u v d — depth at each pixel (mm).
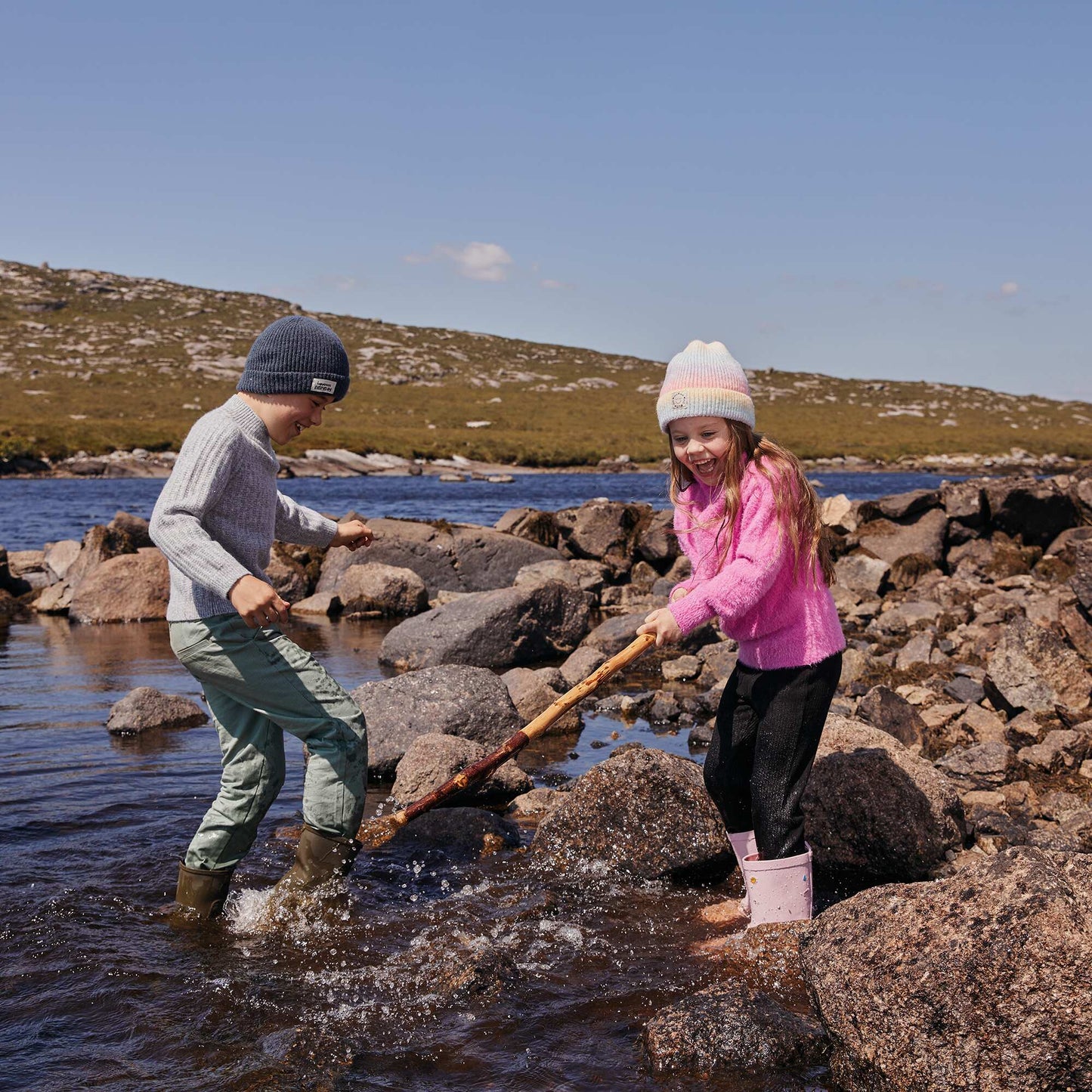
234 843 3750
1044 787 5332
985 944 2537
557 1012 3074
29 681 8250
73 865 4203
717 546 3693
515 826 4977
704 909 3885
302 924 3684
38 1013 3025
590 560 14656
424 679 6184
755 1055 2766
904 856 4242
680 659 8914
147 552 12578
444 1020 3006
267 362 3658
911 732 6109
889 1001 2611
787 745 3635
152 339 134125
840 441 104312
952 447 102750
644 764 4414
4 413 88562
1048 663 6742
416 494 45094
